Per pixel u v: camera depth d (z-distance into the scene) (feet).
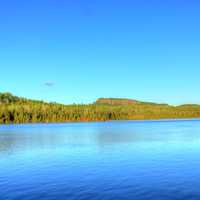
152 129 423.64
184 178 104.32
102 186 95.04
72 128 500.74
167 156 157.99
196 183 96.73
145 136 295.07
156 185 94.94
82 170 123.34
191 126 508.94
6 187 96.58
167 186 93.40
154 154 166.50
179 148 192.95
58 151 188.85
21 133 373.81
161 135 304.30
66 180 104.94
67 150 192.85
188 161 140.87
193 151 177.27
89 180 104.12
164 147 199.62
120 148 197.98
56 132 387.96
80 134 342.03
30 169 128.06
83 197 83.35
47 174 116.47
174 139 256.93
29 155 172.45
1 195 87.04
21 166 136.05
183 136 288.71
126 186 94.58
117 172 117.60
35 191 90.84
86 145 220.84
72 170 123.95
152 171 118.32
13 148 208.54
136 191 88.43
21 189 93.66
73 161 147.33
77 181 102.94
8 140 273.33
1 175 115.85
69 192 88.79
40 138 293.43
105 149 193.57
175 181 99.91
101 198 82.12
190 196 82.23
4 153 182.50
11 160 154.81
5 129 484.33
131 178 106.01
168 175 109.91
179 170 119.44
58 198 82.84
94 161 145.69
